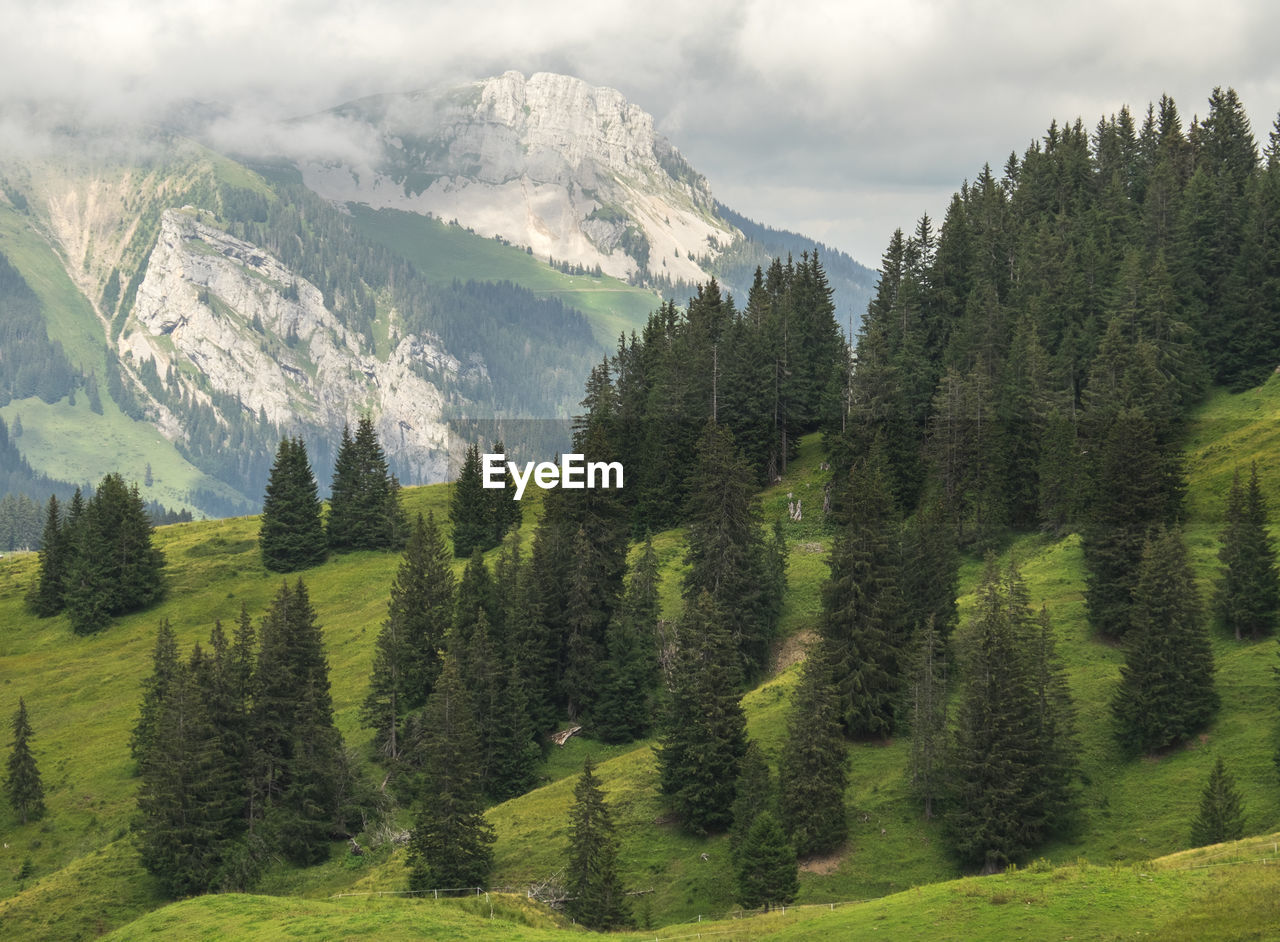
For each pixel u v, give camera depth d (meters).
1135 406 124.19
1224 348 148.25
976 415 132.25
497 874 82.50
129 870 91.62
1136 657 86.69
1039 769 78.69
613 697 109.62
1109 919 49.47
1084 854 76.06
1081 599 108.00
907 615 103.06
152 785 92.00
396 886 83.50
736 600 113.62
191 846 89.31
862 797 86.38
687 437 148.25
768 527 140.00
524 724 103.94
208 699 99.12
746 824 81.75
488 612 117.00
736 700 88.94
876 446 133.25
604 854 73.69
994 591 87.31
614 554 120.38
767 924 60.31
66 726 123.44
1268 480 116.69
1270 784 75.62
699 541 117.44
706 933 59.91
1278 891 49.00
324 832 93.94
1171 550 87.62
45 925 84.94
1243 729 82.88
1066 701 82.06
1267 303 146.12
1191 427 138.88
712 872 80.94
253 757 98.69
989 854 76.94
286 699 102.25
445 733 84.94
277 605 107.62
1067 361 146.00
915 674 93.06
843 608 98.31
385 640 109.44
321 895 86.62
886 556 100.44
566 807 92.62
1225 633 95.56
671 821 88.44
